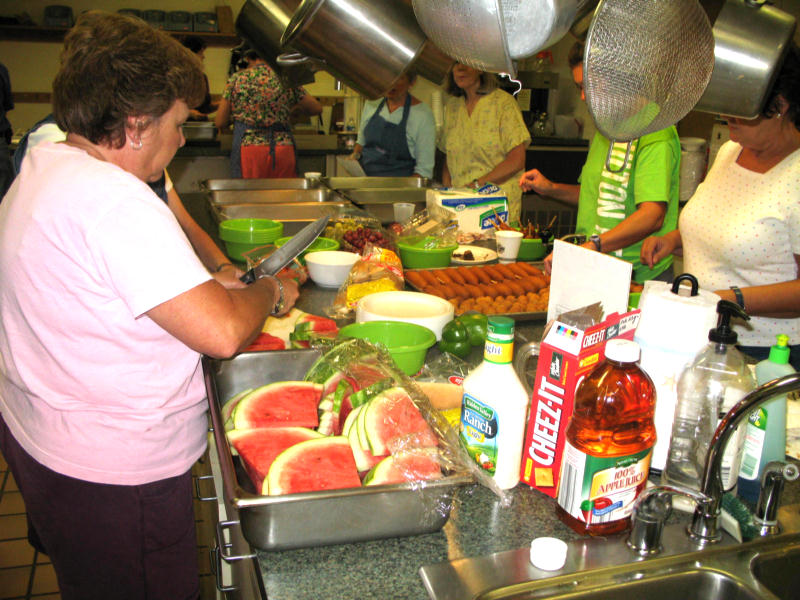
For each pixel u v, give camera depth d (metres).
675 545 0.89
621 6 0.93
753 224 1.82
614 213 2.30
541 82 5.71
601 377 0.87
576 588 0.81
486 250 2.46
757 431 0.97
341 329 1.47
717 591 0.85
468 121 3.64
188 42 5.16
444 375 1.35
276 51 2.13
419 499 0.86
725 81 1.19
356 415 1.02
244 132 4.43
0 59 6.16
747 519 0.93
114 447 1.16
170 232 1.02
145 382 1.14
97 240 1.00
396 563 0.85
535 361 1.48
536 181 2.70
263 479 0.91
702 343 0.97
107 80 1.03
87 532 1.21
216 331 1.03
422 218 2.64
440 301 1.67
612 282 1.11
